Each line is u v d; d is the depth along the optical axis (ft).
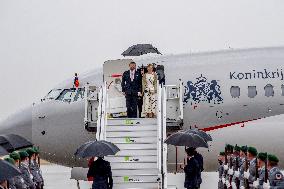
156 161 83.51
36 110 104.12
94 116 94.94
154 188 81.56
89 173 69.15
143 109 92.84
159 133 83.05
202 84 100.89
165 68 102.63
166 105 96.22
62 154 102.58
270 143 99.40
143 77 92.99
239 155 75.66
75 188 129.39
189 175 79.30
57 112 101.91
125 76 93.61
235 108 100.22
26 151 69.56
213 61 103.96
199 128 100.07
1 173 40.93
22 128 103.40
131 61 100.83
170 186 112.27
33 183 63.52
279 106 100.37
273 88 100.99
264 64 102.73
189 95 100.37
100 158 69.41
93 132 96.68
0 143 71.36
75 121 100.22
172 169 100.58
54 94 105.09
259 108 100.37
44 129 102.32
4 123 105.40
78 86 103.24
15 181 56.08
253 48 107.45
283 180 51.90
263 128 99.66
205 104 100.27
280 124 99.81
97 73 104.27
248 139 99.50
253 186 58.80
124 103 96.99
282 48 107.04
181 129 97.14
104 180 68.64
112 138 86.17
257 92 100.68
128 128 86.74
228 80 101.24
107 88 99.19
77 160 102.01
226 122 100.27
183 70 102.22
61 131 101.24
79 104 100.68
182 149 98.07
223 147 99.76
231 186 79.15
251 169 62.64
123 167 83.66
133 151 84.69
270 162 53.16
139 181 82.17
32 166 69.87
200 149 99.91
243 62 103.35
